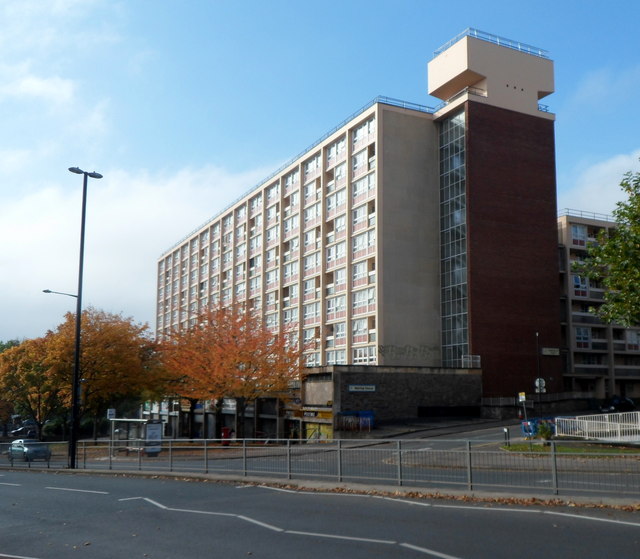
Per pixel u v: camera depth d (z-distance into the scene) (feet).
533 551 31.24
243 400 154.92
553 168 192.65
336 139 208.03
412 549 32.37
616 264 83.25
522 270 183.32
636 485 44.57
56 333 173.47
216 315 166.20
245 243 270.46
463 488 51.42
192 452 78.69
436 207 190.90
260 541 35.78
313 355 211.82
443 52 192.85
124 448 92.12
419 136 191.42
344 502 48.78
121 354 163.84
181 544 35.91
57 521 44.98
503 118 187.32
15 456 109.60
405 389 161.07
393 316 180.65
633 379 232.32
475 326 174.81
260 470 67.26
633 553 30.35
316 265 216.13
